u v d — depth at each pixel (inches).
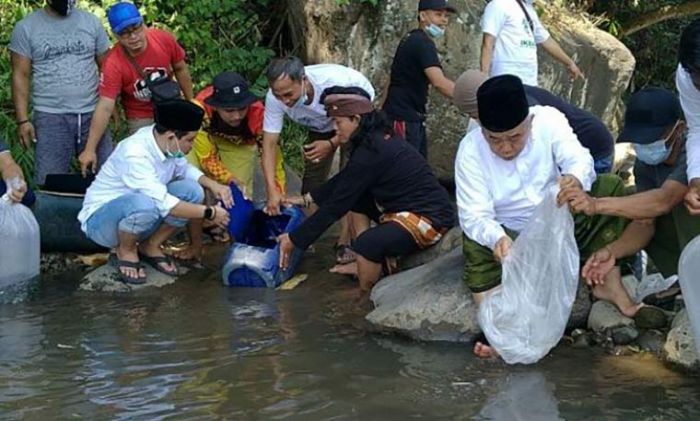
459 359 190.9
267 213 247.6
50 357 193.5
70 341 202.1
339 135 225.3
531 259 189.0
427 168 228.4
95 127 255.8
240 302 227.0
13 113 307.4
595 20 404.8
